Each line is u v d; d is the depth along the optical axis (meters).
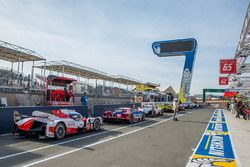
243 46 14.16
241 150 6.95
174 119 17.06
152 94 36.84
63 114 8.66
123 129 11.31
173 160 5.68
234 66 17.53
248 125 14.45
